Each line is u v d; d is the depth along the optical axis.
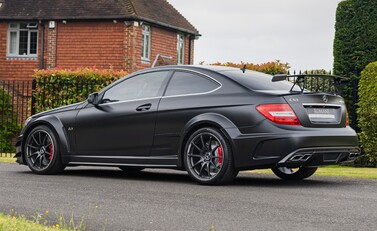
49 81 16.14
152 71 9.08
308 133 7.85
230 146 8.04
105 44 29.86
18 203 6.59
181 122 8.45
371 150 12.30
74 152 9.44
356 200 6.83
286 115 7.86
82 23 30.20
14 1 31.52
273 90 8.21
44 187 7.86
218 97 8.25
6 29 31.58
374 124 12.26
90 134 9.28
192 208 6.28
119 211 6.11
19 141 9.85
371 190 7.75
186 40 34.88
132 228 5.34
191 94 8.52
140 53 30.20
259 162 7.88
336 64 15.85
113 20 29.67
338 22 15.90
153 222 5.58
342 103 8.53
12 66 31.58
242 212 6.06
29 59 31.34
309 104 8.05
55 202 6.66
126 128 8.95
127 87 9.19
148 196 7.09
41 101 16.22
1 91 26.06
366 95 12.31
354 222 5.57
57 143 9.53
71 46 30.38
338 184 8.44
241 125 7.99
